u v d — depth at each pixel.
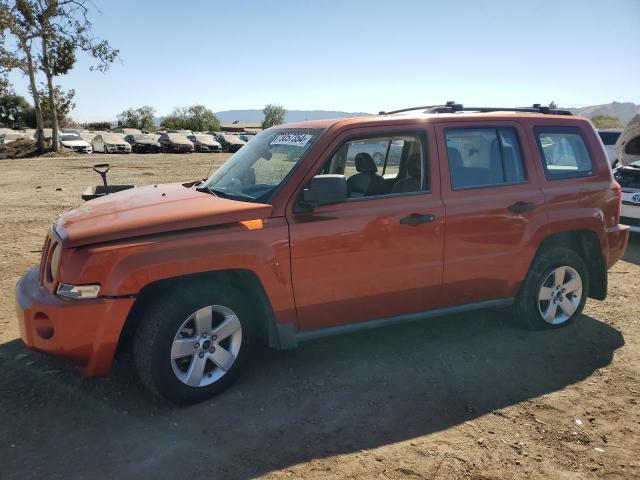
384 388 3.78
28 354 4.18
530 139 4.54
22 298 3.45
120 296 3.16
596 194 4.77
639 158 8.21
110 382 3.80
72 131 46.41
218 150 43.31
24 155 32.56
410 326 4.89
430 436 3.22
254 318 3.82
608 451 3.10
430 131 4.13
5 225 9.34
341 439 3.17
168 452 3.03
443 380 3.90
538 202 4.47
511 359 4.25
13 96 74.88
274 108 98.62
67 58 31.61
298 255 3.61
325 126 3.94
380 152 4.33
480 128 4.35
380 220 3.84
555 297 4.78
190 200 3.77
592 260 4.97
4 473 2.83
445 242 4.10
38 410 3.43
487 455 3.04
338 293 3.80
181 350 3.40
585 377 3.97
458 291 4.29
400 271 3.97
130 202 3.82
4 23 26.86
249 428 3.27
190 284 3.47
